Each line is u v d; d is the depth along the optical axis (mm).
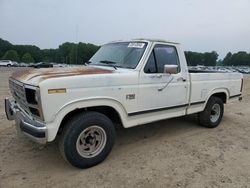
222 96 6750
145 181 3688
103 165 4141
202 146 5105
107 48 5473
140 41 4926
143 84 4535
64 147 3750
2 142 4996
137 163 4242
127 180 3703
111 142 4199
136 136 5590
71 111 3791
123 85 4250
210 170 4074
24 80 3768
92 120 3893
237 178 3852
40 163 4176
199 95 5750
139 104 4527
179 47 5301
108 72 4191
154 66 4781
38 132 3504
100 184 3586
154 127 6277
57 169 3986
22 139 5160
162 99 4906
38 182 3609
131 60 4699
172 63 5125
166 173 3934
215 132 6078
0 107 8031
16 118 4148
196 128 6309
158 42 4910
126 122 4441
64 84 3572
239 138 5703
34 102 3576
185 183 3666
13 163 4152
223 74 6422
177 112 5387
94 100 3906
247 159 4551
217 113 6492
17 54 91625
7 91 12406
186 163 4293
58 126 3594
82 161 3902
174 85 5109
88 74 3891
